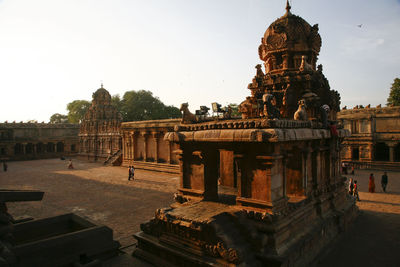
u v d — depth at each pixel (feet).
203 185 36.94
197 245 28.27
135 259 34.22
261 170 28.58
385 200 63.82
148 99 223.10
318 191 38.58
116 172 118.11
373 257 34.27
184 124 38.68
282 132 27.32
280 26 52.06
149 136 119.85
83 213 56.03
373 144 121.19
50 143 211.20
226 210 30.63
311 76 45.96
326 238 36.70
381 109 120.26
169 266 30.22
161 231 32.45
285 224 28.68
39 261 28.86
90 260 31.78
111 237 35.55
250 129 28.32
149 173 112.68
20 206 61.93
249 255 26.45
